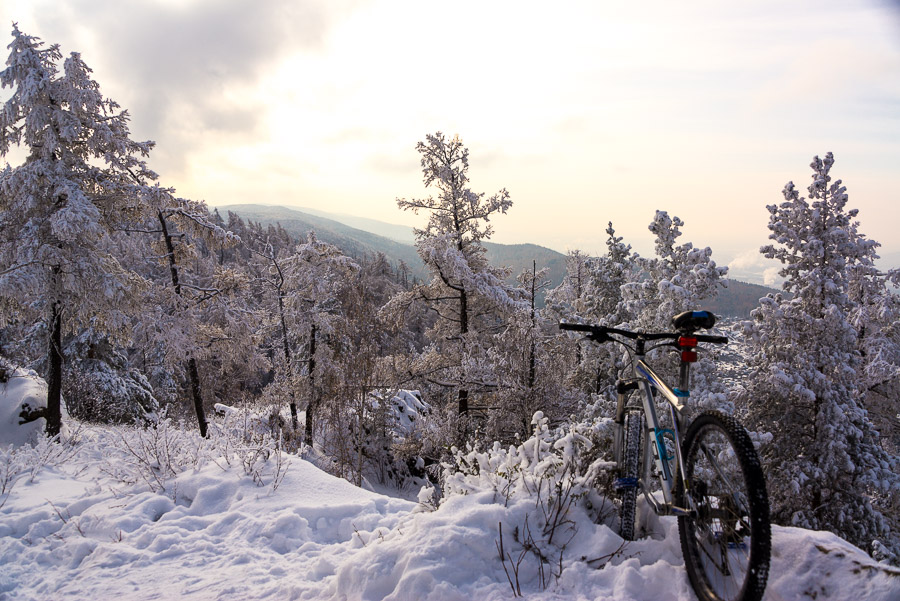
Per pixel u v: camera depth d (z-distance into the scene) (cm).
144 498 522
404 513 480
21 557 423
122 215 1741
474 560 290
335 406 2031
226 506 518
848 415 1447
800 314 1473
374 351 2086
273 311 2216
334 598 312
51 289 1498
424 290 2012
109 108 1625
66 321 1636
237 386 3841
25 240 1467
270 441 636
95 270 1539
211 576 379
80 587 373
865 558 234
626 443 320
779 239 1546
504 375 1748
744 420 1525
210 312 1969
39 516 497
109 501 529
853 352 1530
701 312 269
